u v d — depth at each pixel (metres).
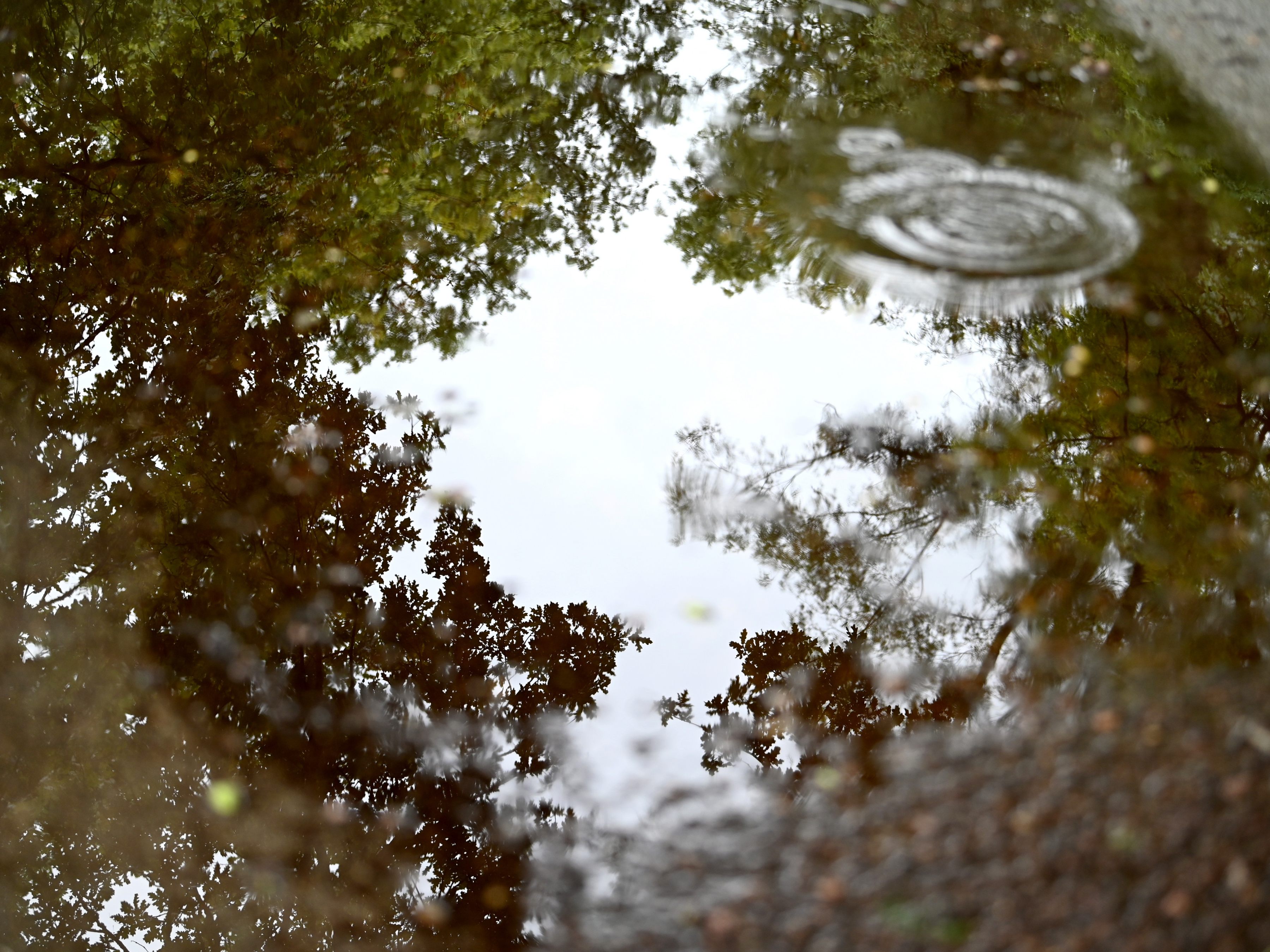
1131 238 4.68
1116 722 2.92
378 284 5.53
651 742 3.50
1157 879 2.42
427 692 3.90
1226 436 4.08
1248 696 2.90
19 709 4.04
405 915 3.34
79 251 5.76
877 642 3.66
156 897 3.58
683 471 4.39
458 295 5.43
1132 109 5.39
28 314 5.38
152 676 4.11
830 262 4.89
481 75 7.02
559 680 3.82
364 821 3.62
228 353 5.18
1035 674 3.33
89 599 4.33
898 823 2.83
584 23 7.34
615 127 6.38
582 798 3.39
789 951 2.59
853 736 3.30
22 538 4.52
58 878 3.66
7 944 3.53
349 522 4.49
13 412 4.95
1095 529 3.88
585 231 5.72
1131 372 4.29
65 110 6.71
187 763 3.87
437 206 5.99
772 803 3.10
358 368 5.11
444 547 4.36
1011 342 4.46
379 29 7.48
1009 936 2.41
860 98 6.04
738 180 5.66
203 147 6.53
